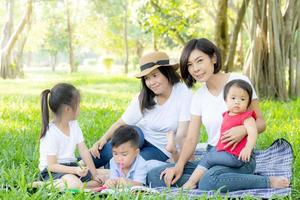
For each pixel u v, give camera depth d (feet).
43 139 15.56
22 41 85.46
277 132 23.72
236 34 45.93
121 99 41.75
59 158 15.74
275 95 39.65
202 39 15.28
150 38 148.97
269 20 38.78
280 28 39.11
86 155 16.06
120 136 14.94
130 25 144.36
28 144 21.53
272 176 15.10
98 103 38.06
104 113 32.32
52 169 15.35
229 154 14.43
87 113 31.30
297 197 14.44
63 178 14.83
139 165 15.38
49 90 15.64
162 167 15.53
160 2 55.72
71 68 119.65
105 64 135.13
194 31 73.67
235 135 14.25
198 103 15.90
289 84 40.83
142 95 16.69
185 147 15.55
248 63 40.42
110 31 142.61
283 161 16.17
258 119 15.42
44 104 15.49
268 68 39.50
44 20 148.25
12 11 87.25
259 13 39.14
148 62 15.92
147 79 16.11
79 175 15.03
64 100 15.35
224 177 14.25
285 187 14.53
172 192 14.44
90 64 214.28
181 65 15.49
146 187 14.49
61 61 287.28
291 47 39.91
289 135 22.85
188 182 14.94
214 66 15.34
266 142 21.62
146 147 16.99
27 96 45.75
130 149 14.98
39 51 237.45
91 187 15.57
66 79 77.41
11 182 14.88
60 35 159.94
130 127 15.38
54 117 15.61
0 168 17.22
